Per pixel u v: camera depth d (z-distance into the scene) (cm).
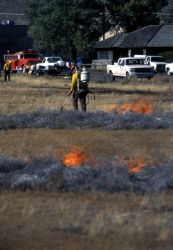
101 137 4422
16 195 2683
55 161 3219
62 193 2723
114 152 3775
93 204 2505
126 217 2283
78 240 2067
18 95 8294
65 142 4194
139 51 19175
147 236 2092
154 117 5172
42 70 15312
